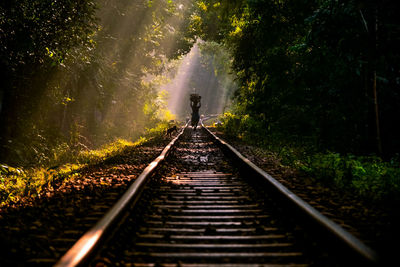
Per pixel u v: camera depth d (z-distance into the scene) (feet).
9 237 12.94
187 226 14.98
